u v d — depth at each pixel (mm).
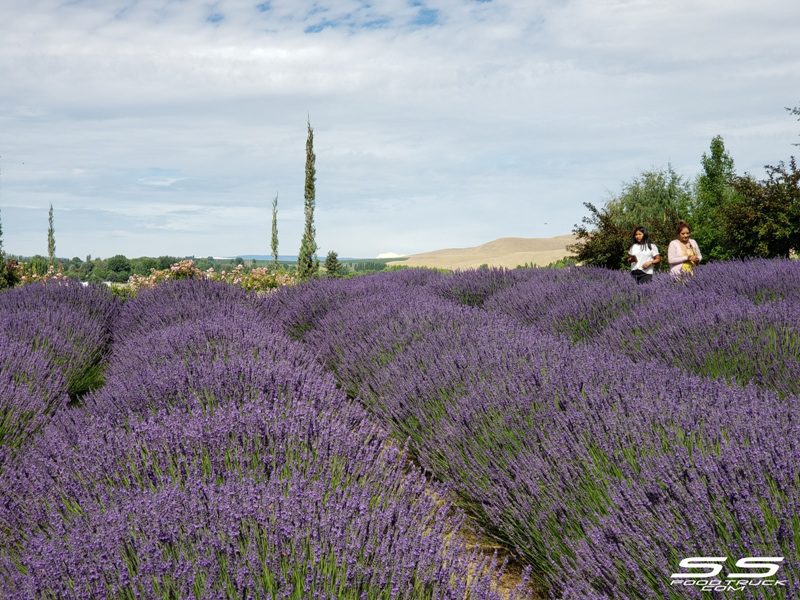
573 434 2922
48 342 5781
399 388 4379
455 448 3393
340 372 5766
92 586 1793
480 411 3518
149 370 3947
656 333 5195
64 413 3635
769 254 17094
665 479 2248
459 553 2117
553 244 112312
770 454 2227
